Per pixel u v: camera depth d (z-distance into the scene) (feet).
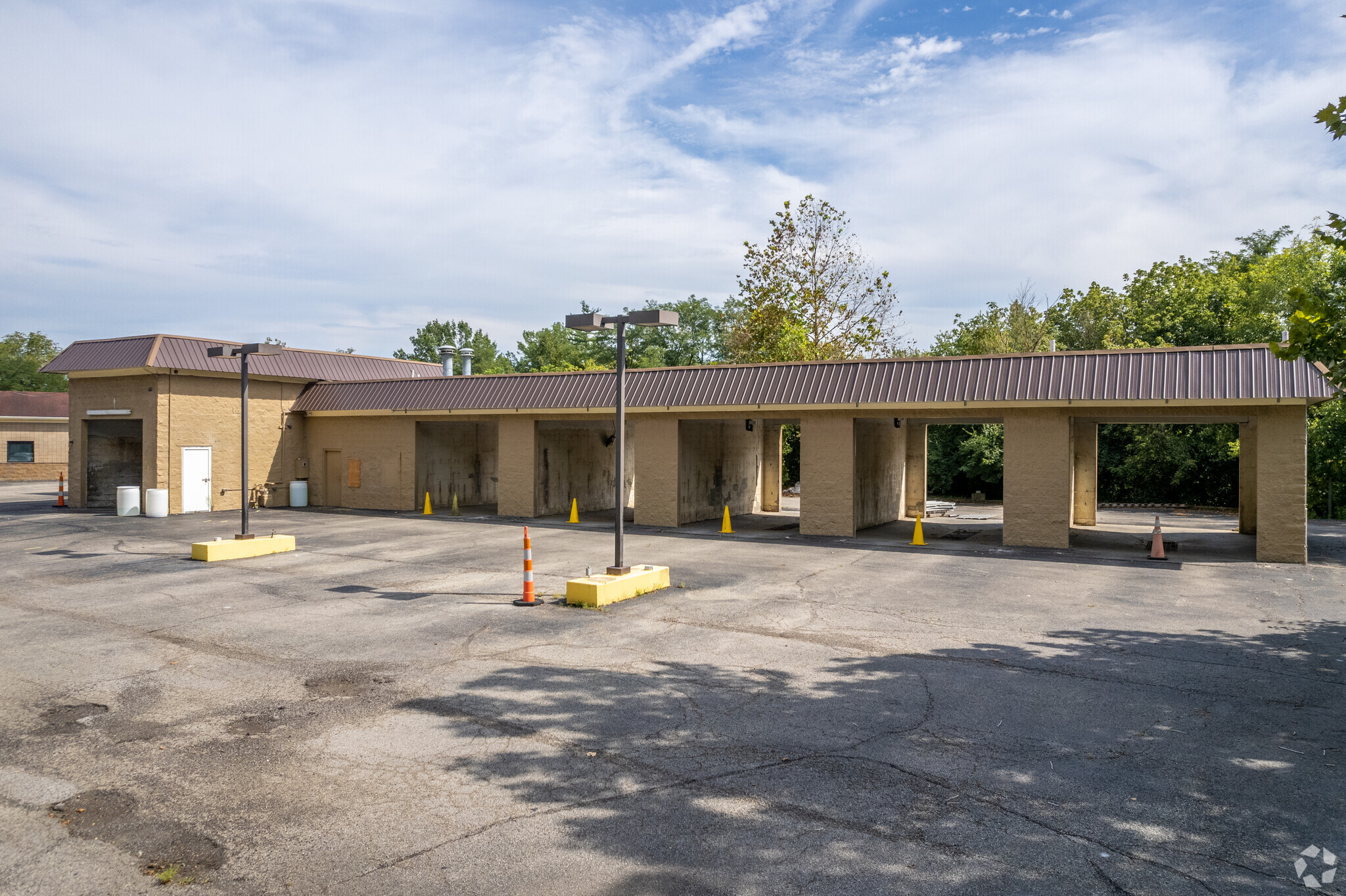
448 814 18.80
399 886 15.76
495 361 264.93
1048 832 17.89
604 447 98.12
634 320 43.06
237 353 57.06
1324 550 62.44
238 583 47.11
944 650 32.60
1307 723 24.71
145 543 63.72
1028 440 62.90
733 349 147.43
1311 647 33.42
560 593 43.91
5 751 22.58
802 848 17.19
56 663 30.94
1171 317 131.13
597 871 16.29
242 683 28.58
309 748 22.71
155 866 16.60
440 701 26.55
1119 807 19.10
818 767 21.30
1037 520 62.80
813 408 68.18
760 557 57.47
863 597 43.06
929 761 21.74
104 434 95.35
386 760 21.89
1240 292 122.01
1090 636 35.09
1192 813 18.80
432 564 53.72
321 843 17.47
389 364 114.01
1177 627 36.88
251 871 16.37
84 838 17.75
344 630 35.86
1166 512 101.55
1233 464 107.45
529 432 83.71
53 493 117.29
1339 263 60.95
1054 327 149.38
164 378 85.56
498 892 15.56
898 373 66.80
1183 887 15.75
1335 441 90.12
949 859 16.76
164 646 33.37
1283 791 19.99
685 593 43.96
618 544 43.52
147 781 20.65
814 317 136.67
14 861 16.79
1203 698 26.89
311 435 99.50
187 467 87.71
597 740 23.25
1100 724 24.50
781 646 33.12
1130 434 115.96
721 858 16.79
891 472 86.48
